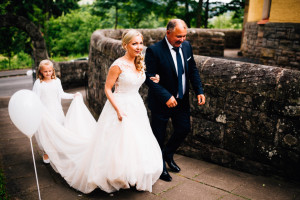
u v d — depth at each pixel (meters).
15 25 11.23
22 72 28.61
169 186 2.67
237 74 2.92
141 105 2.55
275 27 7.45
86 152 2.58
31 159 3.58
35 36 11.48
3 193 2.61
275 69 2.71
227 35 16.09
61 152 2.91
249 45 11.30
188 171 3.02
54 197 2.56
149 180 2.42
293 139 2.56
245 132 2.90
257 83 2.75
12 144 4.23
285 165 2.65
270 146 2.73
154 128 2.83
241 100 2.89
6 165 3.38
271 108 2.67
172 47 2.65
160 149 2.67
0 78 25.30
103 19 42.00
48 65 3.26
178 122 2.82
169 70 2.66
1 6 19.88
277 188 2.58
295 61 7.02
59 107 3.48
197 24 20.03
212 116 3.18
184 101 2.83
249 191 2.54
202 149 3.33
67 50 42.72
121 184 2.44
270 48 7.71
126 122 2.36
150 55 2.65
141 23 40.16
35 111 2.41
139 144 2.39
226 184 2.69
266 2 9.91
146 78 2.63
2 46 28.62
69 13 42.47
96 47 5.75
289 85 2.54
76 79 11.80
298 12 6.81
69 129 3.14
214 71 3.09
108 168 2.38
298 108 2.49
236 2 19.75
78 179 2.61
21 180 2.94
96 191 2.63
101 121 2.51
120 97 2.47
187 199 2.44
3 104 8.61
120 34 9.08
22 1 24.09
